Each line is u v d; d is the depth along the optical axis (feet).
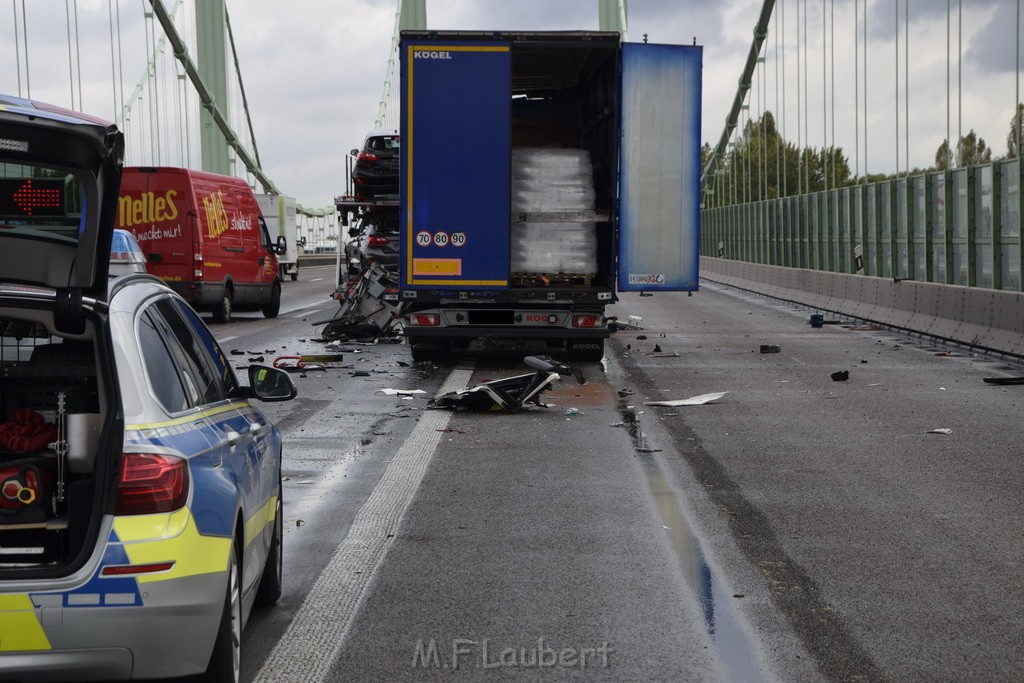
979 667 15.69
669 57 54.39
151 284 15.39
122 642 12.20
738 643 16.72
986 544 22.43
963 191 81.05
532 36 53.47
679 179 54.95
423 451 33.50
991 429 36.91
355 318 69.46
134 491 12.45
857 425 37.93
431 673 15.55
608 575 20.38
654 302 118.42
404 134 53.98
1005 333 62.54
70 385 16.10
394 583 19.95
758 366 56.85
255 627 17.53
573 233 57.06
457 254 54.49
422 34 53.52
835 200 125.49
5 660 12.01
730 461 31.60
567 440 35.37
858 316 90.17
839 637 16.97
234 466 14.57
